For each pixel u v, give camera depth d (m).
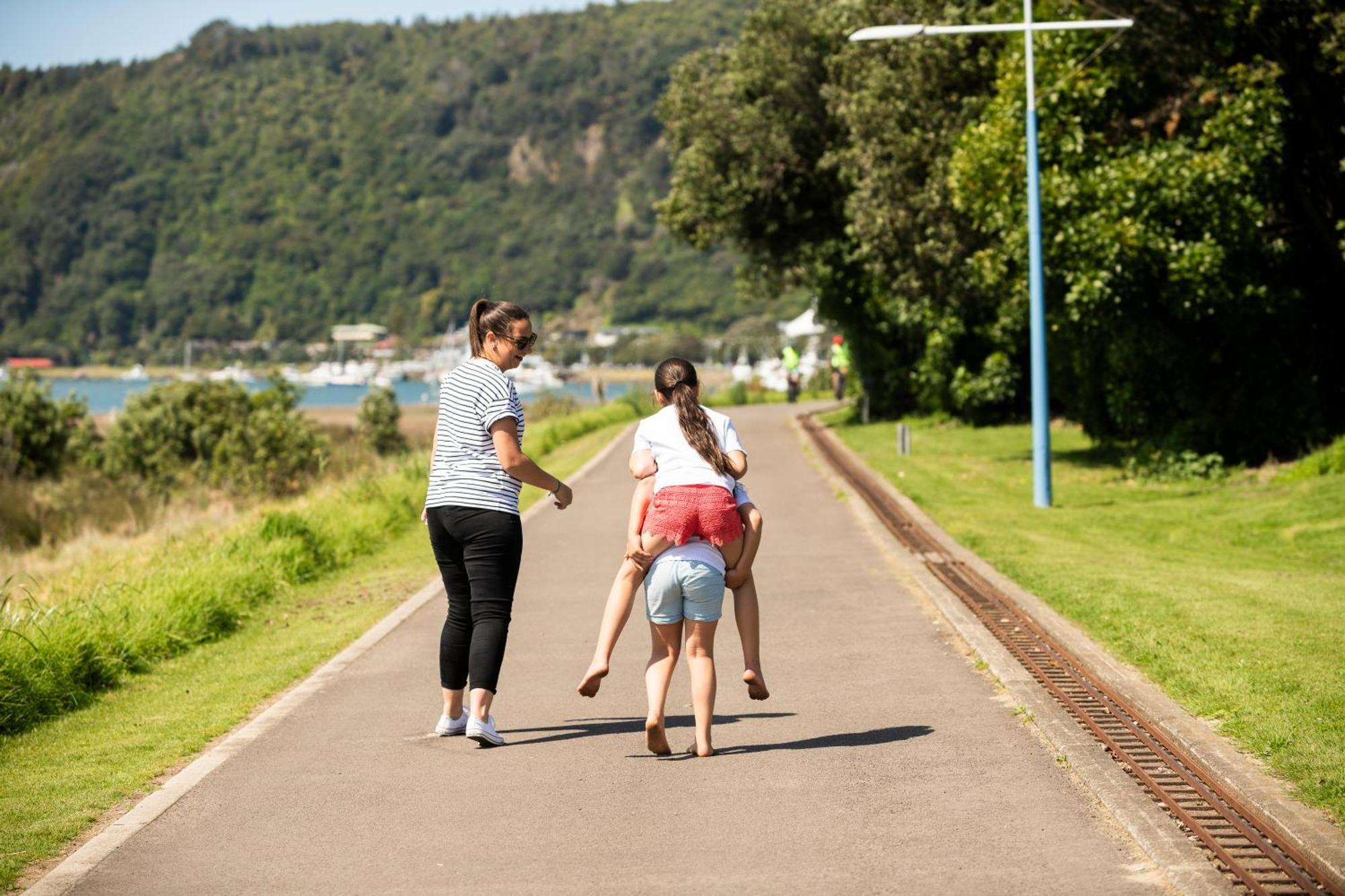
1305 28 28.34
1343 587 16.45
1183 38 29.62
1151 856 7.50
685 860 7.73
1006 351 46.25
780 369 93.12
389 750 10.41
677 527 9.95
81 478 49.56
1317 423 30.86
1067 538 22.88
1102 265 29.06
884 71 41.44
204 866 7.87
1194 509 26.47
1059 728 10.15
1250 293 29.16
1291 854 7.36
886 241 42.16
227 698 12.69
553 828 8.39
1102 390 37.19
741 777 9.39
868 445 42.62
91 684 13.88
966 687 11.98
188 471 49.91
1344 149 29.81
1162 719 10.26
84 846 8.27
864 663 13.10
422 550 24.52
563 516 26.92
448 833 8.36
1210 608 14.77
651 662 10.12
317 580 21.23
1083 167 30.48
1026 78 29.58
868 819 8.36
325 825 8.59
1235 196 28.31
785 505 26.92
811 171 52.00
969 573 18.20
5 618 14.60
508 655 14.15
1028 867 7.44
